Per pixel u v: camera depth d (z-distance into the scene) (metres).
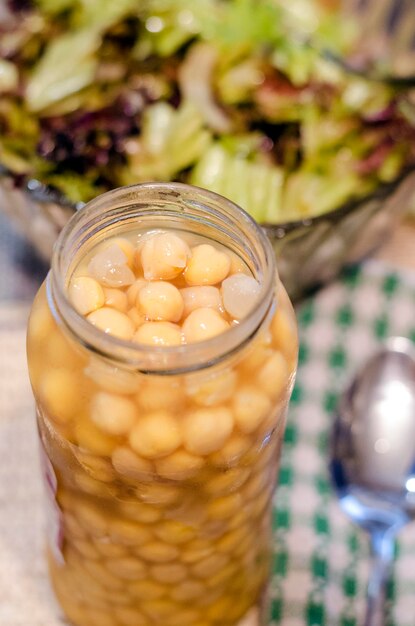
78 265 0.33
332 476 0.44
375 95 0.52
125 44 0.52
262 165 0.49
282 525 0.43
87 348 0.31
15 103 0.50
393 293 0.49
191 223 0.34
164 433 0.31
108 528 0.35
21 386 0.45
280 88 0.51
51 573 0.40
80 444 0.32
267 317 0.31
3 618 0.41
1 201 0.47
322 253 0.46
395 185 0.46
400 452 0.44
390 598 0.41
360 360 0.47
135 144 0.48
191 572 0.36
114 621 0.39
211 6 0.54
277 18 0.54
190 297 0.33
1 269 0.49
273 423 0.33
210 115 0.50
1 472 0.43
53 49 0.51
